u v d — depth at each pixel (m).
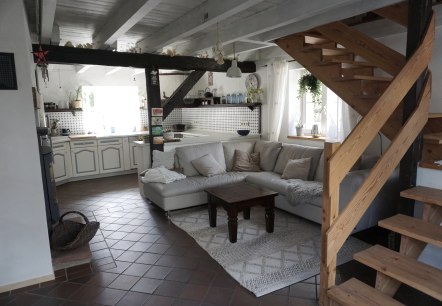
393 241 2.64
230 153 5.12
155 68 4.76
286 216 4.00
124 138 6.66
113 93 7.21
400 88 2.21
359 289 2.00
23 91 2.39
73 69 6.65
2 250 2.47
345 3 2.67
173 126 7.89
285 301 2.29
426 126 2.93
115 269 2.79
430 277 1.83
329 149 1.92
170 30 3.83
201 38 4.54
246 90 6.04
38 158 2.51
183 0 3.02
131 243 3.31
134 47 4.82
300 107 5.30
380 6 2.72
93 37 4.53
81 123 6.86
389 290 2.11
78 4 3.09
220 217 4.00
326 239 1.95
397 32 3.63
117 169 6.64
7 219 2.46
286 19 3.07
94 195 5.19
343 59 3.48
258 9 3.30
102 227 3.76
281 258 2.91
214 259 2.92
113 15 3.44
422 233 2.04
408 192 2.38
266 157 4.89
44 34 3.49
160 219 4.00
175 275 2.67
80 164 6.22
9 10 2.29
